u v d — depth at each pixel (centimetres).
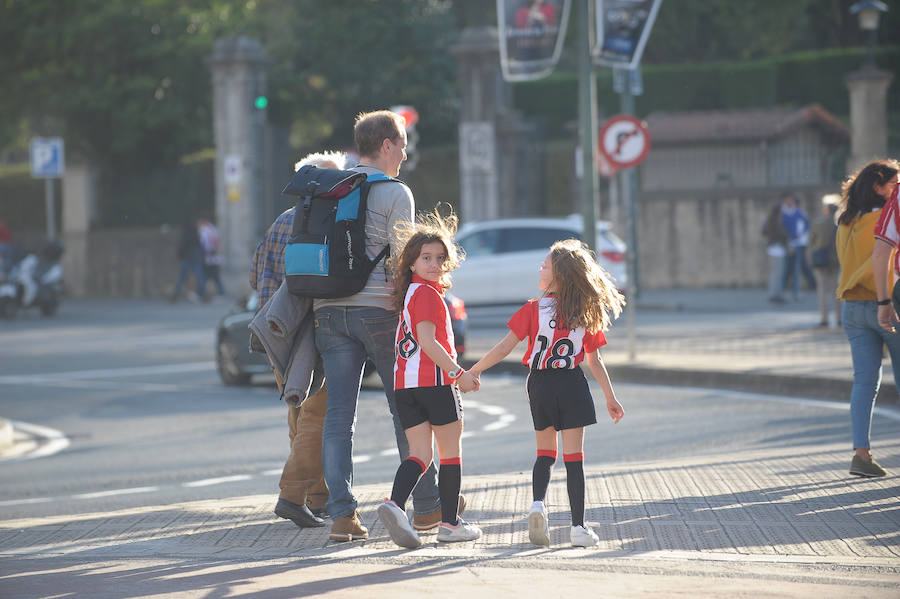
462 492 2603
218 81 11706
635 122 5519
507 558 1966
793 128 12019
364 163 2244
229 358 5681
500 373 5931
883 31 16288
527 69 6550
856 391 2734
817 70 14800
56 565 1991
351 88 14038
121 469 3666
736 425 3994
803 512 2327
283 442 4041
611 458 3434
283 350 2233
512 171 11369
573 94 14675
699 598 1712
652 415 4300
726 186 11975
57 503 3125
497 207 11156
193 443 4103
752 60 15600
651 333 6981
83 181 12950
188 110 12800
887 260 2625
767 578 1825
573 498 2089
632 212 9762
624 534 2148
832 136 12444
